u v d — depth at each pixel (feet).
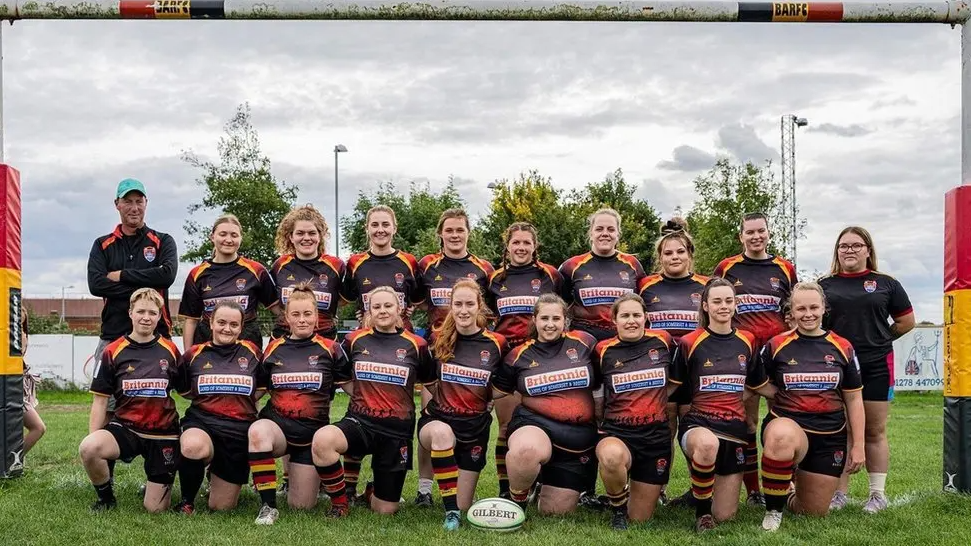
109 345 20.04
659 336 19.53
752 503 21.30
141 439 19.65
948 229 22.03
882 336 20.68
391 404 19.63
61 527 17.81
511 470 18.60
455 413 19.72
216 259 22.86
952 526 18.20
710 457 17.93
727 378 18.92
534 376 19.31
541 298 19.62
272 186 81.51
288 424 19.67
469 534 17.43
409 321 23.18
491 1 22.22
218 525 18.04
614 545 16.53
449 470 18.66
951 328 21.61
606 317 21.89
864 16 22.22
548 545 16.44
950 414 21.52
